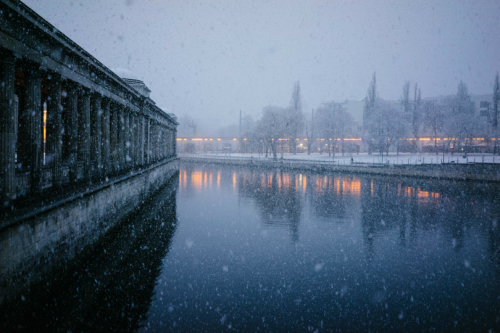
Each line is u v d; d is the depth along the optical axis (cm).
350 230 1723
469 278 1132
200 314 887
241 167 6044
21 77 1455
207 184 3606
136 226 1767
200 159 7931
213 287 1055
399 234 1647
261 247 1454
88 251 1263
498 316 886
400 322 855
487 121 6644
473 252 1389
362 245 1485
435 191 2970
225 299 974
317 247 1451
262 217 2017
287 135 6862
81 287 1027
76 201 1137
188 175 4631
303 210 2217
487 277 1139
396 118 6531
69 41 1209
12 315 759
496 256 1340
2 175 892
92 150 1869
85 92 1538
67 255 1070
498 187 3105
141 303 944
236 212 2166
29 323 821
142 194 2333
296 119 6788
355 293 1020
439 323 849
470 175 3456
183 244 1489
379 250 1418
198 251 1395
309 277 1137
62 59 1217
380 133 6456
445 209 2216
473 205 2344
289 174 4688
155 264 1245
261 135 6906
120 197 1719
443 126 6950
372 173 4338
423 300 975
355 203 2453
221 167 6075
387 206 2334
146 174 2494
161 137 4325
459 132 6412
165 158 4531
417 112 7388
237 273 1169
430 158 5747
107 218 1496
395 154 7275
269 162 6009
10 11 866
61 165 1249
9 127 902
